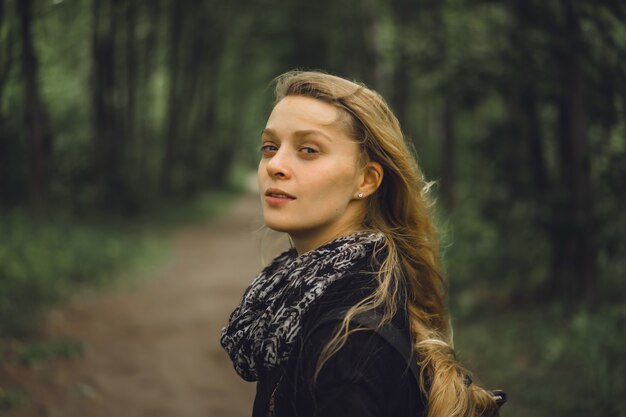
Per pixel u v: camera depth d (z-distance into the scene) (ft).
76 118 49.16
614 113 18.44
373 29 52.39
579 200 19.80
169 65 70.38
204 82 81.35
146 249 38.93
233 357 3.59
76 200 44.60
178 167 75.92
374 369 3.05
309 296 3.25
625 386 13.71
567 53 17.99
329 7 69.56
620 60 17.40
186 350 20.43
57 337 19.53
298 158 3.54
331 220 3.61
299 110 3.53
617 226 19.56
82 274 28.14
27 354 17.10
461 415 3.42
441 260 4.31
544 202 20.43
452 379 3.49
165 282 31.68
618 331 16.60
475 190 24.14
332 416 3.02
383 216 3.87
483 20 22.13
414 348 3.49
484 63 20.40
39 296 23.08
